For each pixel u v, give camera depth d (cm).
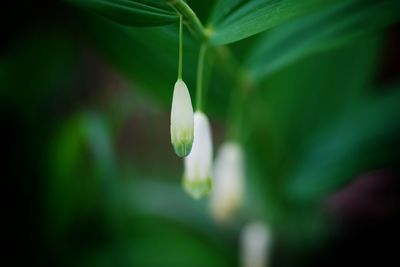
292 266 36
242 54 30
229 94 31
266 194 35
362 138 33
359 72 34
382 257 35
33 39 36
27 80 35
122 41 30
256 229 34
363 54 34
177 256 33
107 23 29
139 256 33
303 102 35
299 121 35
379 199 38
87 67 45
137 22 23
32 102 35
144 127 46
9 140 34
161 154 44
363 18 26
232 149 30
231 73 28
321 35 27
